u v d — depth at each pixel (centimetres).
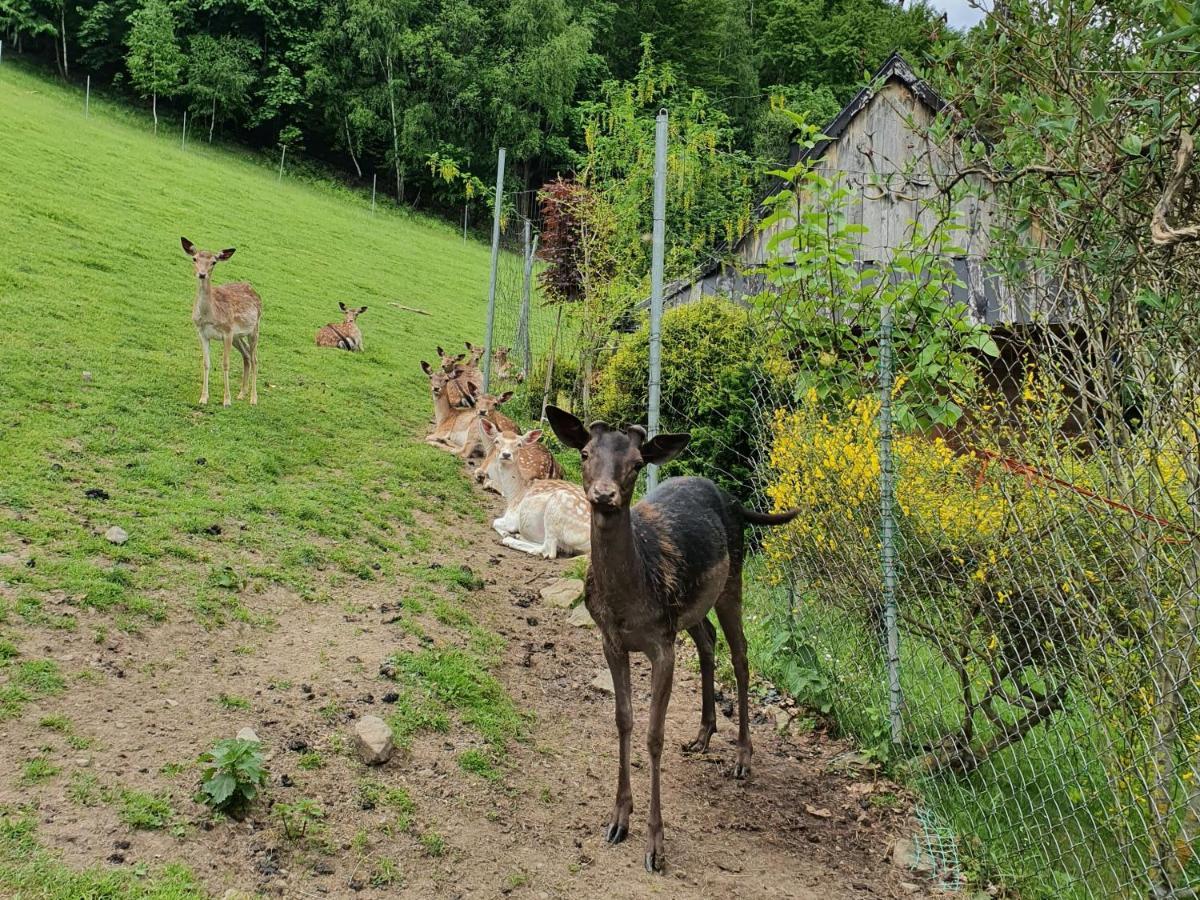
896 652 504
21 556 529
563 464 1117
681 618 446
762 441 669
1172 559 393
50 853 328
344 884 359
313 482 812
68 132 2433
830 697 556
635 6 4772
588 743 513
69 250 1373
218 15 4256
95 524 598
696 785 489
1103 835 434
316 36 4244
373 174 4453
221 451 808
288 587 593
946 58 436
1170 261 360
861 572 538
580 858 411
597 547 411
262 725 441
